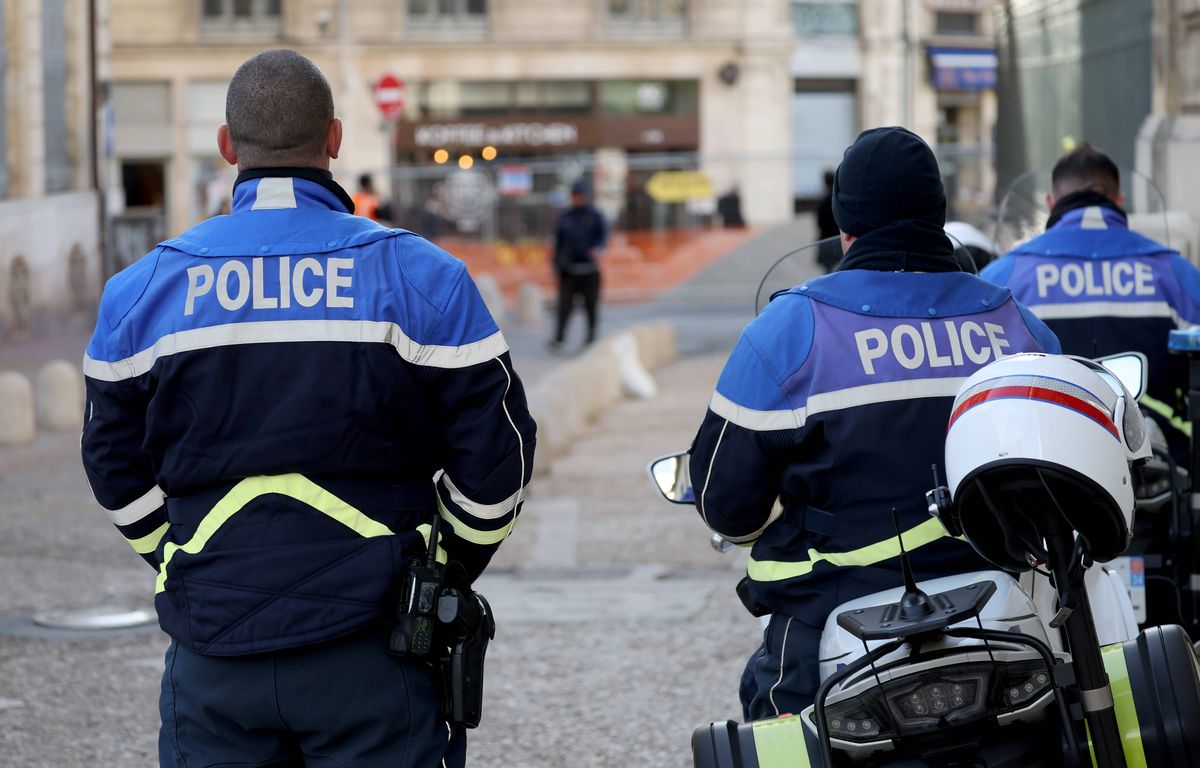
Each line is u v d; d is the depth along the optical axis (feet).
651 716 21.16
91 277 84.48
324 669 10.64
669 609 27.43
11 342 74.18
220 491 10.93
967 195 78.95
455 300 11.14
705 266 99.55
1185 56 40.96
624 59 127.34
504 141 127.13
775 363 11.66
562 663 23.98
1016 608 10.69
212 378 10.90
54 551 33.27
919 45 135.44
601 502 38.73
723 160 104.32
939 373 11.62
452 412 11.14
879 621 10.23
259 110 11.45
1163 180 41.34
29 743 20.30
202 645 10.66
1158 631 10.96
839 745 10.18
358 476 10.98
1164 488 17.02
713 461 11.81
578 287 74.38
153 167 126.00
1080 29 50.11
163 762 11.03
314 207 11.45
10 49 76.13
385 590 10.78
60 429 53.11
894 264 12.05
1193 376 16.31
